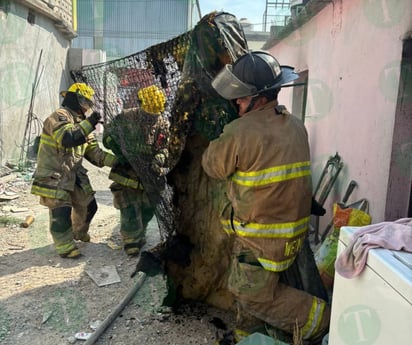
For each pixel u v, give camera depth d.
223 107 2.59
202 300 3.08
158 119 3.01
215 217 2.79
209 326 2.85
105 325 2.81
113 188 4.04
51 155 3.79
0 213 5.32
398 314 1.24
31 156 9.18
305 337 2.28
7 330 2.79
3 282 3.46
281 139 2.16
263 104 2.26
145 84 3.10
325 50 4.72
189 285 3.02
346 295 1.56
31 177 7.43
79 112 3.91
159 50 2.95
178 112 2.64
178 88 2.64
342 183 3.96
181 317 2.96
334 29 4.38
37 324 2.87
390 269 1.29
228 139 2.19
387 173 3.03
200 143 2.81
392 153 2.97
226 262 2.87
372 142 3.32
